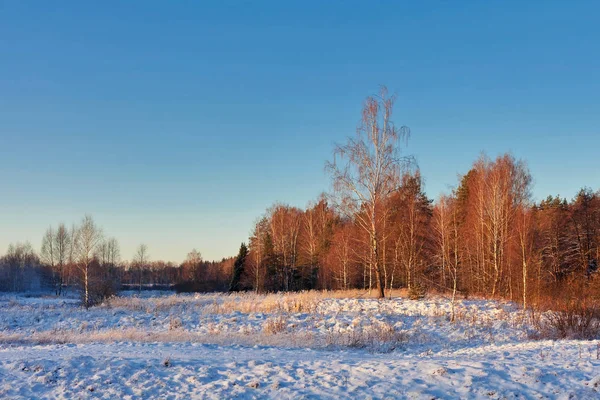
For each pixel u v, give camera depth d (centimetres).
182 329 2130
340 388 977
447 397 910
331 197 2956
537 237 3444
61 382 1070
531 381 959
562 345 1372
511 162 3878
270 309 2522
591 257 4541
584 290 2192
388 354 1548
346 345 1702
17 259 8725
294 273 5447
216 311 2581
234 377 1080
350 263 4731
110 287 3803
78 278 3803
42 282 8512
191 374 1105
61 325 2555
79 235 3797
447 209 3884
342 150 2892
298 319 2203
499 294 3012
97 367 1156
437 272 3853
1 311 3198
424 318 2147
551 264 4166
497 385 946
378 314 2219
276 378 1053
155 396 988
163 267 12331
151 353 1405
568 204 5788
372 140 2861
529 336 1781
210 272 9706
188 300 3209
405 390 947
